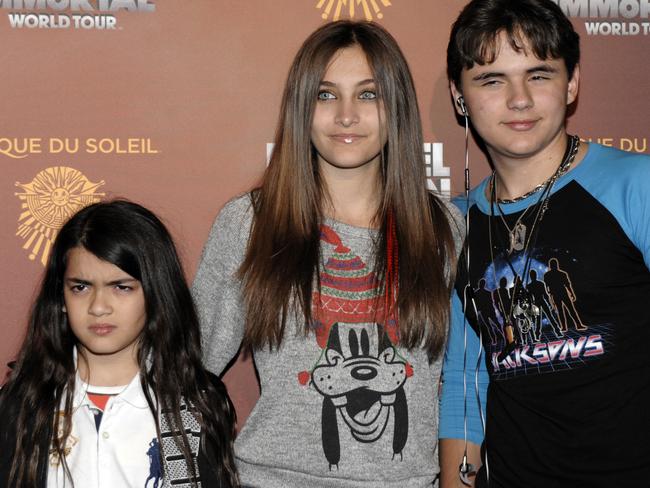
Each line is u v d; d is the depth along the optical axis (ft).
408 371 4.92
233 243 5.16
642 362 4.80
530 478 5.01
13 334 6.09
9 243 6.08
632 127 6.46
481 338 5.38
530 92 5.00
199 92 6.19
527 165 5.22
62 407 4.93
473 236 5.39
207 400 5.10
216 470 5.01
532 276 5.03
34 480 4.74
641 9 6.44
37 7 6.05
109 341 4.86
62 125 6.10
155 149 6.17
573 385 4.86
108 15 6.10
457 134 6.41
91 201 6.14
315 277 4.97
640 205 4.73
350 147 5.06
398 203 5.17
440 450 5.51
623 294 4.82
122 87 6.13
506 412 5.15
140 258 4.93
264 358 4.97
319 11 6.25
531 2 5.04
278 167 5.19
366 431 4.78
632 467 4.74
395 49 5.17
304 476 4.79
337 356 4.85
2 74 6.04
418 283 5.01
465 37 5.13
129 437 4.89
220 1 6.18
